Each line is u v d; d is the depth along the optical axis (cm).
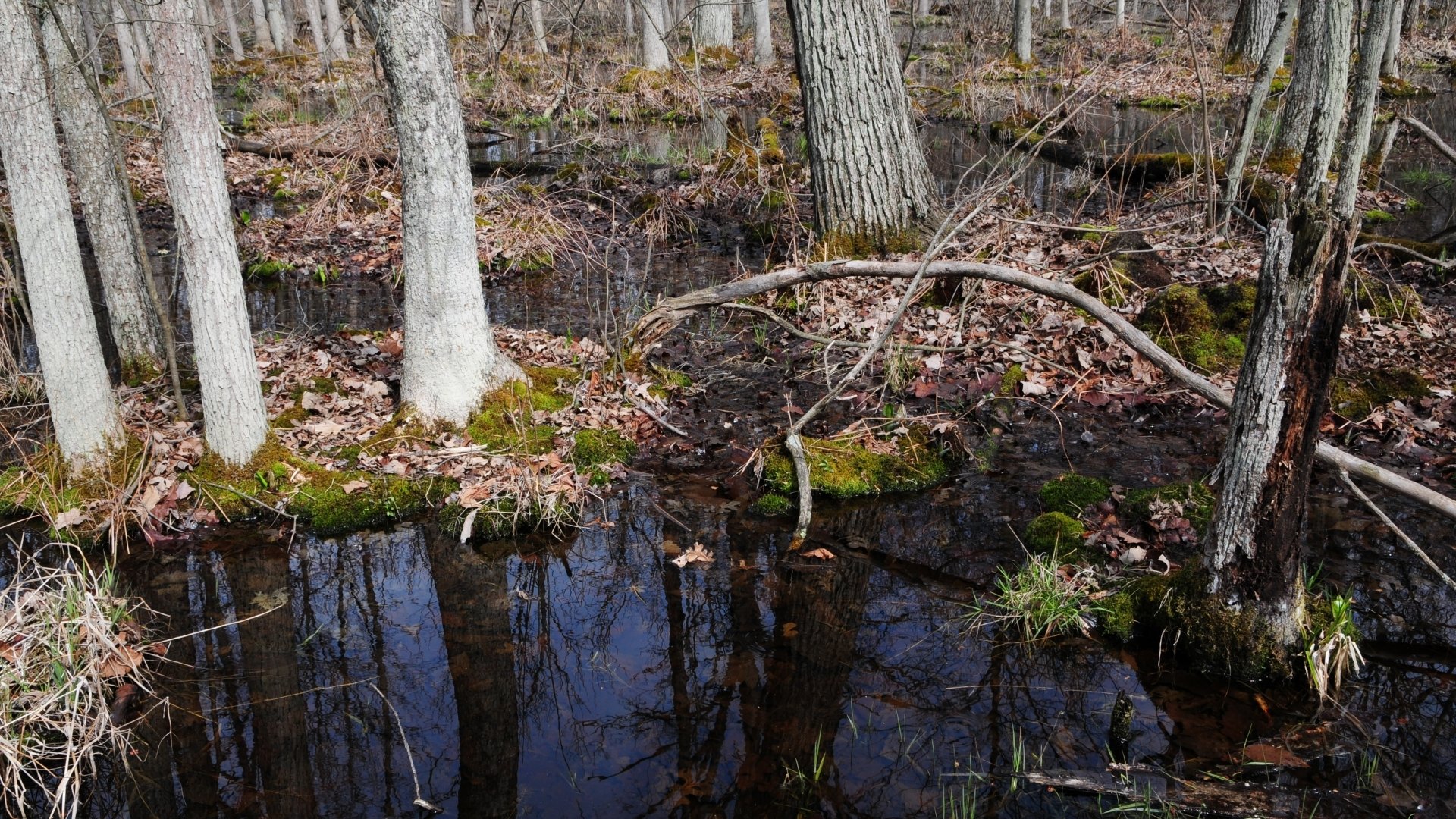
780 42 2966
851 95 865
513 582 524
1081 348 745
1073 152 1502
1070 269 831
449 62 580
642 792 375
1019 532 543
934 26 3394
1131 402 682
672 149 1692
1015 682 430
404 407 638
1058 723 402
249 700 434
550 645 470
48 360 552
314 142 1512
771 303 890
